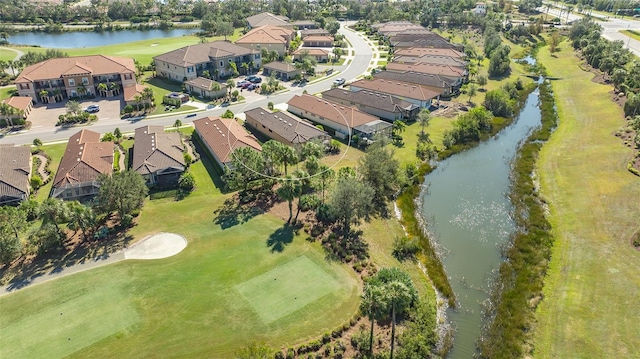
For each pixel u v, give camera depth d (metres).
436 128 106.75
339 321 49.81
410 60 157.12
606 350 46.41
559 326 50.09
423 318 50.12
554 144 96.88
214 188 78.81
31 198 74.44
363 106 114.75
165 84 138.38
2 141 96.00
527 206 74.94
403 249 62.69
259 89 135.00
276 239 64.19
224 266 58.44
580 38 179.38
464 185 82.75
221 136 90.94
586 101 120.81
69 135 100.06
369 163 75.50
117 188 65.25
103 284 55.25
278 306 51.69
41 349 46.28
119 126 105.56
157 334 48.00
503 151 96.62
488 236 67.88
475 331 50.56
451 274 59.78
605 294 53.84
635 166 80.88
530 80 147.12
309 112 110.06
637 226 65.31
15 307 51.69
